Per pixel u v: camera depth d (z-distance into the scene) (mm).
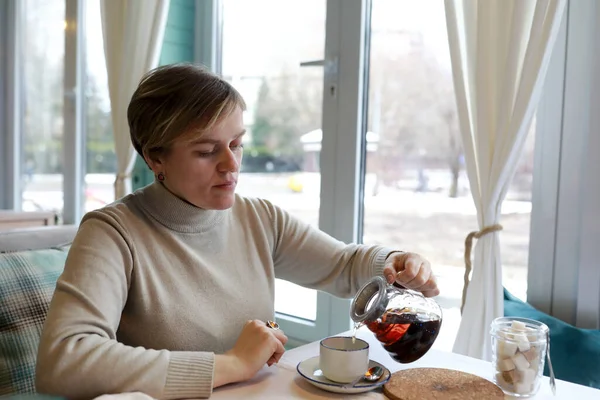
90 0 2791
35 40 3061
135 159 2385
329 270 1332
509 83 1395
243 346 974
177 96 1027
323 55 2039
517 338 910
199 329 1108
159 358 886
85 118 2873
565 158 1525
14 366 1180
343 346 979
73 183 2877
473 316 1484
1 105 3158
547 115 1552
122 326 1080
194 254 1144
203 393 873
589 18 1464
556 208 1555
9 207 3170
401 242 1906
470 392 890
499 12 1436
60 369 835
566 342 1354
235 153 1116
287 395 892
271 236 1319
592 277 1472
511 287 1663
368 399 886
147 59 2215
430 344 952
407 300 952
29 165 3150
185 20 2443
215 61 2396
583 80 1482
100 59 2768
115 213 1093
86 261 986
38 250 1383
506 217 1656
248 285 1218
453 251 1793
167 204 1115
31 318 1234
